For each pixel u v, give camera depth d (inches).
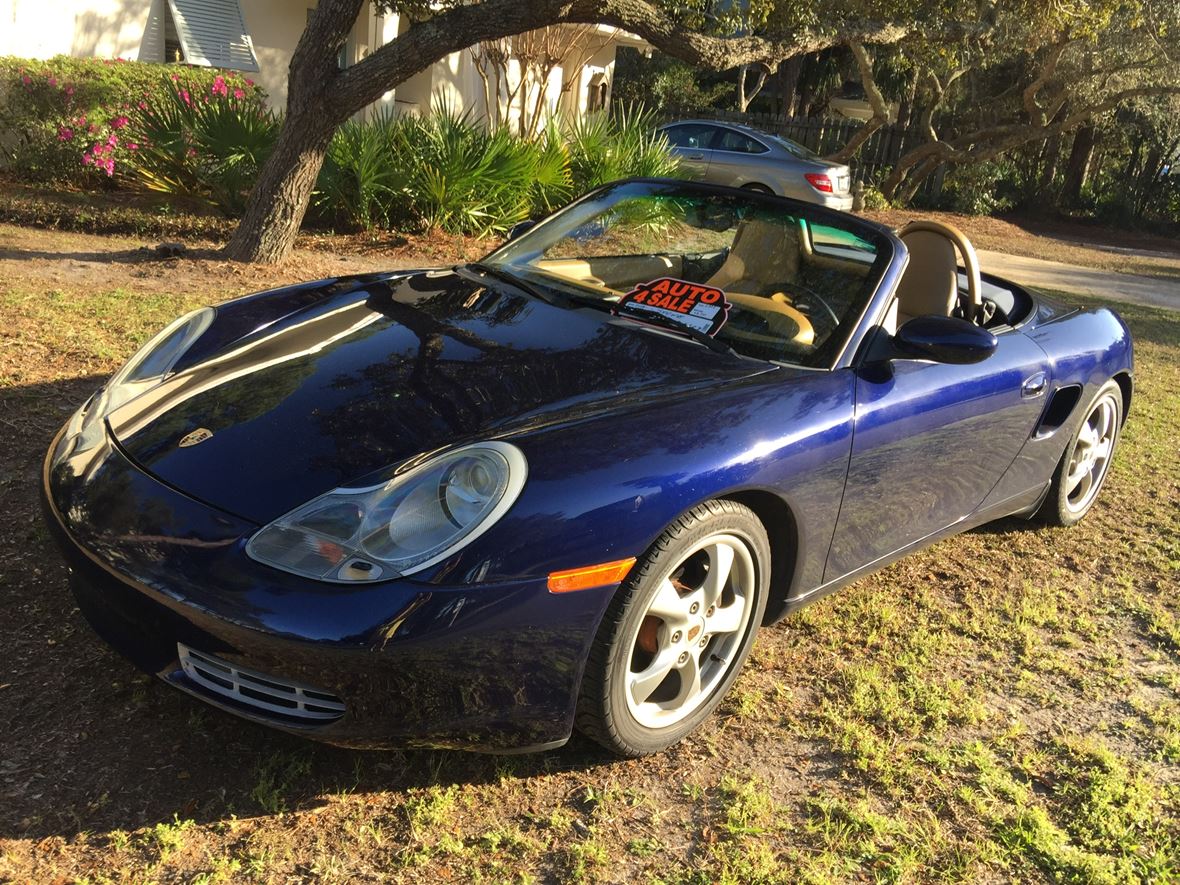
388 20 605.3
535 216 445.4
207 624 85.7
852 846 97.2
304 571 86.0
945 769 110.5
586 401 104.9
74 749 95.3
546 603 89.1
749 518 106.3
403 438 96.8
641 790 101.8
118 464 99.4
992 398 140.3
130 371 119.9
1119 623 150.6
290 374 110.0
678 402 105.8
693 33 303.3
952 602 151.8
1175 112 1027.3
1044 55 893.8
